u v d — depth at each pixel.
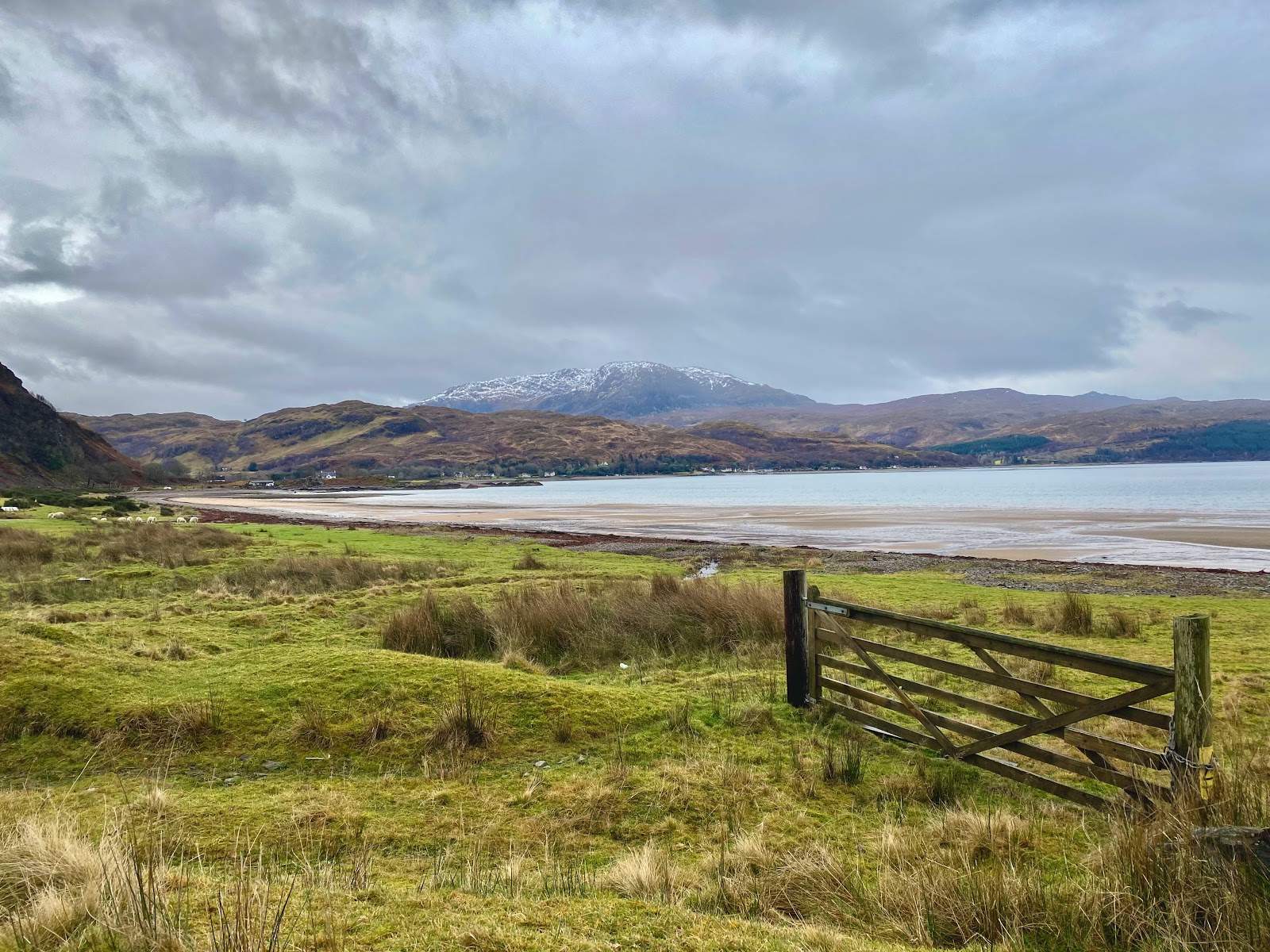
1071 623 14.48
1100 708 5.65
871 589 20.97
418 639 12.32
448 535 44.47
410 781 6.46
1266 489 98.31
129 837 4.49
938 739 7.11
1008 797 6.24
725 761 6.91
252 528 47.06
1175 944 3.63
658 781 6.41
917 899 4.30
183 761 6.83
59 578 19.77
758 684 9.60
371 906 3.99
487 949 3.45
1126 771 6.56
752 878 4.71
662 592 15.57
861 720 7.92
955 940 4.05
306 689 8.17
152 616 13.90
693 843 5.42
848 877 4.74
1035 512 64.12
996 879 4.38
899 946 3.88
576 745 7.33
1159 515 59.06
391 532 47.09
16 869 3.92
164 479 171.75
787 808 6.03
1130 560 33.34
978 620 15.38
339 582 20.31
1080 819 5.68
